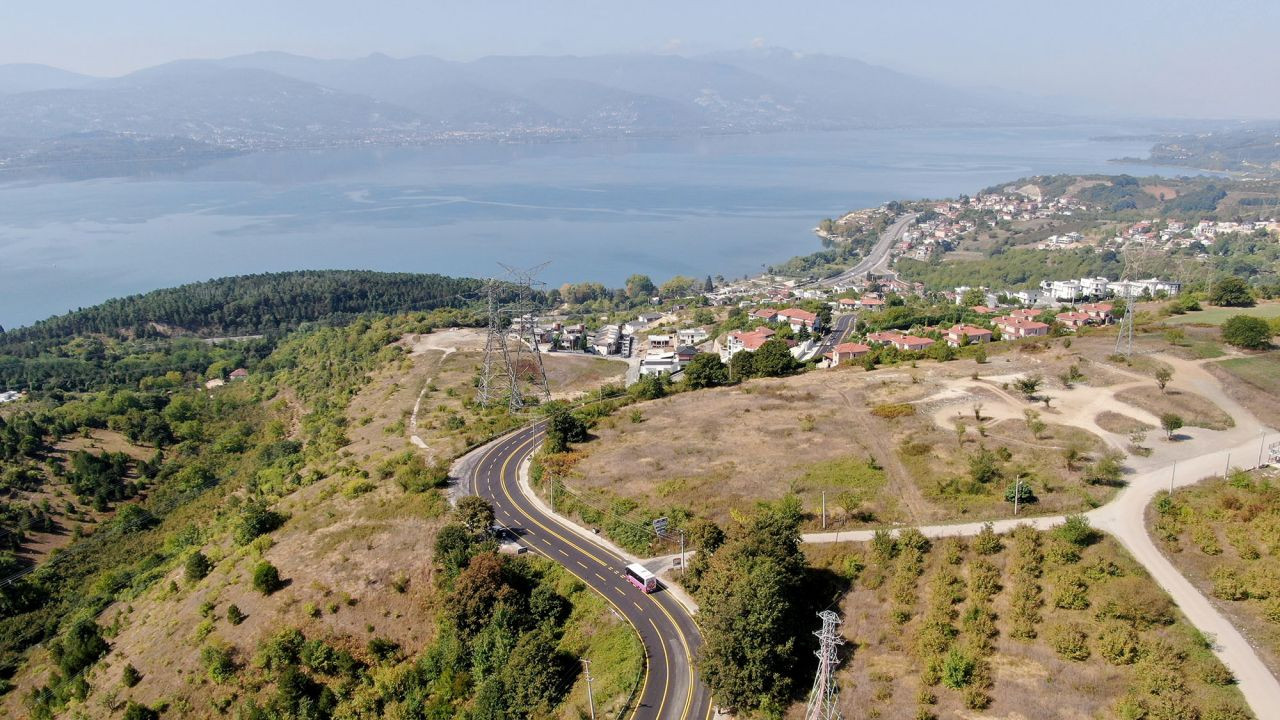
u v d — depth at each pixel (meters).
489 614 77.50
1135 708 55.34
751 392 140.38
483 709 68.31
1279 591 64.31
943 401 121.94
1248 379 117.12
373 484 110.25
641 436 121.44
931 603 71.12
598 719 65.50
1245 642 61.38
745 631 64.38
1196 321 157.00
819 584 76.56
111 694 76.88
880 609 72.12
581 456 114.06
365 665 75.44
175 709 72.62
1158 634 63.09
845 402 127.56
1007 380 129.50
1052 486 89.06
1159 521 77.94
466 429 138.12
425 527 94.31
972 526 83.12
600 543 91.69
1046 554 74.62
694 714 64.31
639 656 71.00
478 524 91.75
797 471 101.31
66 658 85.62
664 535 90.12
